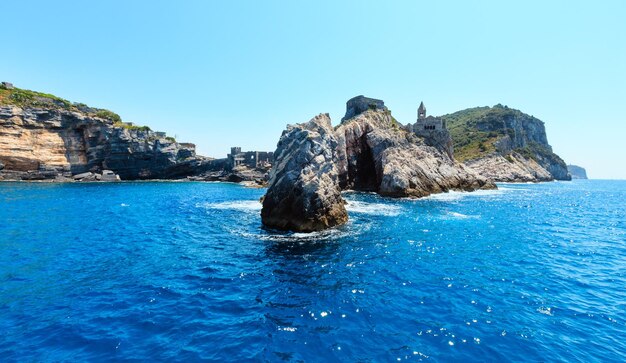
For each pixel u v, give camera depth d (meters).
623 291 17.14
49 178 92.31
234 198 63.16
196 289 16.66
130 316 13.56
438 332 12.67
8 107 86.44
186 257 22.39
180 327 12.73
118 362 10.40
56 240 26.58
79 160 101.75
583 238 30.77
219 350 11.20
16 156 86.94
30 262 20.58
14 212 39.72
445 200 60.00
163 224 34.97
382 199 58.94
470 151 157.38
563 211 51.22
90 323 12.88
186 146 133.75
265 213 34.53
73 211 42.38
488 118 196.62
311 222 31.03
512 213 46.34
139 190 76.94
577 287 17.64
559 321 13.68
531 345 11.81
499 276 19.23
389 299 15.76
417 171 68.94
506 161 149.62
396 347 11.59
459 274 19.53
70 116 99.19
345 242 27.00
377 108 95.81
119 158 108.56
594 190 114.25
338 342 11.88
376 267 20.61
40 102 96.62
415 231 31.80
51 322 12.88
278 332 12.50
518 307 15.00
